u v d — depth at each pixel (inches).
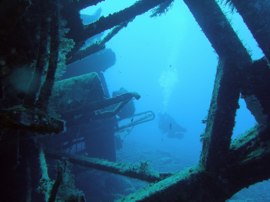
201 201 122.0
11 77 100.4
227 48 111.9
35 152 179.2
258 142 121.0
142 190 135.2
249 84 112.6
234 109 116.6
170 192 123.5
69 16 119.9
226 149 121.4
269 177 117.5
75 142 330.3
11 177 162.7
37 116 71.6
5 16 85.2
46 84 83.6
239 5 104.9
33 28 93.2
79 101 235.3
